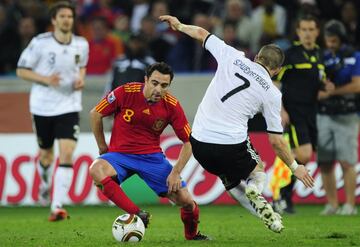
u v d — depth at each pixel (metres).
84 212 46.22
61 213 39.59
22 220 40.72
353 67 43.22
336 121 44.03
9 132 58.00
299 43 42.22
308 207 48.88
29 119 57.84
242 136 28.12
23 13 68.31
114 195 28.55
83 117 57.91
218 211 46.50
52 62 41.03
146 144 29.70
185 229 29.56
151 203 51.94
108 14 69.94
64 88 41.06
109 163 29.30
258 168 28.50
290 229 34.50
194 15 65.88
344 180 44.66
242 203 28.70
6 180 52.69
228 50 28.89
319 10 61.12
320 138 44.22
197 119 28.75
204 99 28.75
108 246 27.08
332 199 44.62
